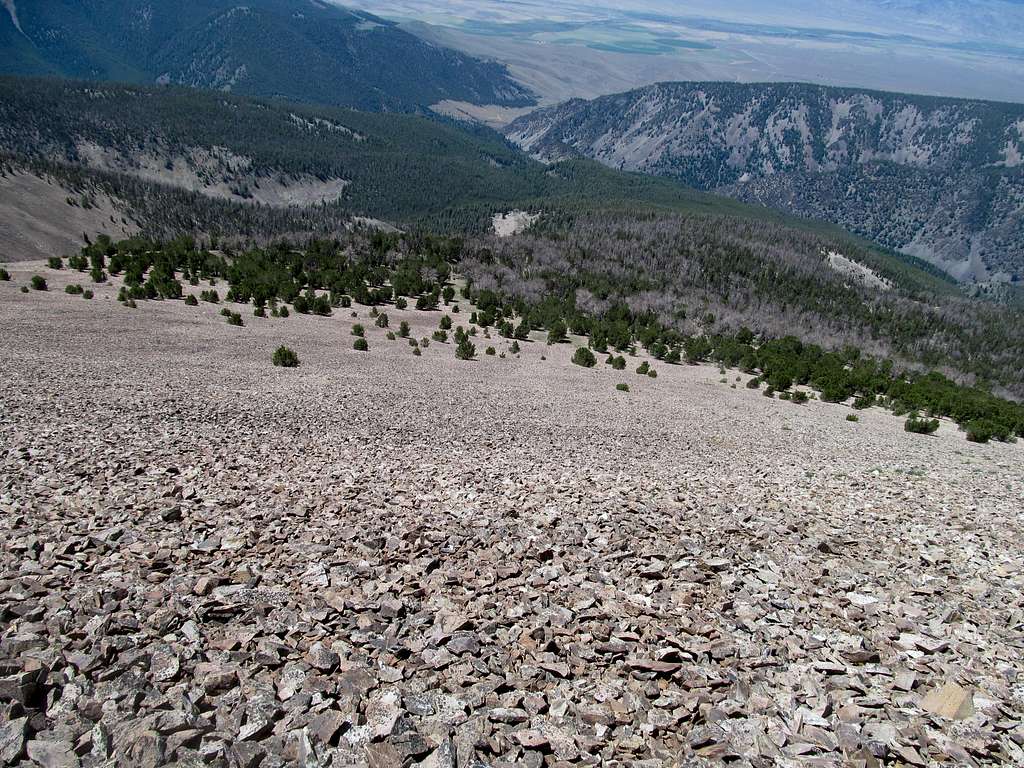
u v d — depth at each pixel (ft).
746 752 22.50
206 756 20.22
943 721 25.39
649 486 68.54
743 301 533.55
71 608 28.86
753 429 134.72
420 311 333.01
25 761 19.42
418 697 24.23
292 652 27.14
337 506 50.29
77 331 160.25
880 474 92.27
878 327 558.97
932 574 44.86
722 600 36.50
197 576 33.81
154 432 73.10
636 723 24.27
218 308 248.52
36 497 44.98
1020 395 417.08
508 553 41.91
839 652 30.83
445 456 77.61
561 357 262.88
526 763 21.36
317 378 138.41
